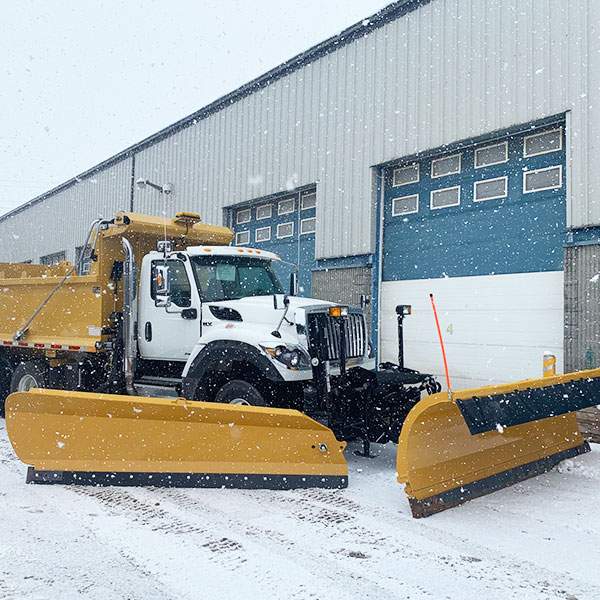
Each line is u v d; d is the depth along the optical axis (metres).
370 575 3.33
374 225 13.80
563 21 10.38
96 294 7.26
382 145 13.50
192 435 4.97
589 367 9.77
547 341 10.82
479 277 11.99
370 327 13.70
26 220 31.78
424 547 3.75
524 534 4.01
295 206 16.23
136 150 22.52
